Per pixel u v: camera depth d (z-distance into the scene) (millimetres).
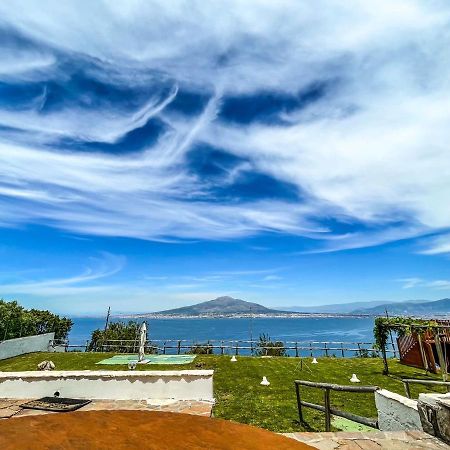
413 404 4117
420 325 11766
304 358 16734
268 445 1161
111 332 24469
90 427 1223
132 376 5812
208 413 4941
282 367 14062
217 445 1134
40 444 1036
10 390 5719
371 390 4996
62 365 14898
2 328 19266
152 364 15078
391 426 4492
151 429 1246
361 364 15156
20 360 16547
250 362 15438
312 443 3295
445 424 3301
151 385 5781
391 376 12328
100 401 5574
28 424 1212
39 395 5730
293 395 9305
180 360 16203
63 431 1165
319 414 7402
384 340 13203
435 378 11953
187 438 1182
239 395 9336
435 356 13930
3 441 1039
